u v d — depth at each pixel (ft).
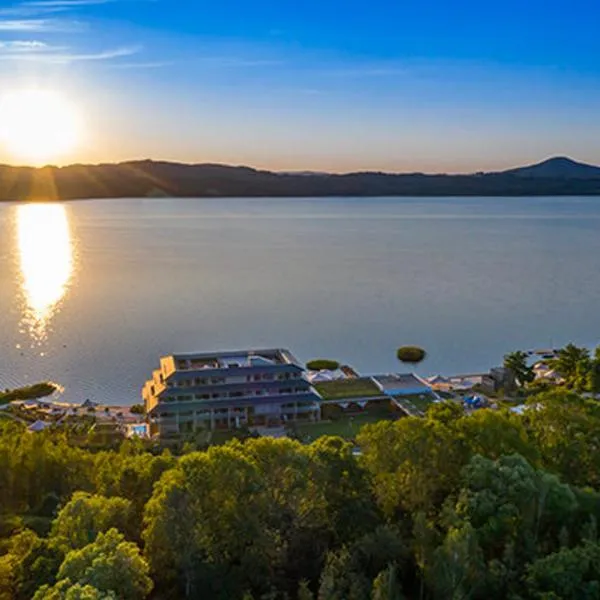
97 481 205.98
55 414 358.64
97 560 128.36
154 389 350.23
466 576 135.74
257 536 146.61
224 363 360.69
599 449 183.01
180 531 144.05
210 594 139.54
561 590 131.03
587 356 415.85
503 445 178.81
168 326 556.51
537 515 153.28
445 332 553.23
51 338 515.09
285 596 136.67
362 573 137.39
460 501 153.99
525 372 413.18
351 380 400.06
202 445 296.71
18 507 211.61
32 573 145.59
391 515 166.20
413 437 174.19
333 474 163.43
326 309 626.23
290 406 349.82
